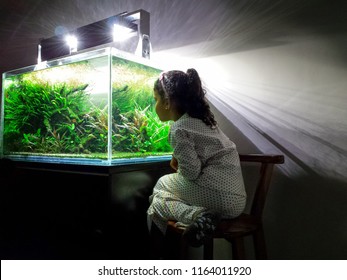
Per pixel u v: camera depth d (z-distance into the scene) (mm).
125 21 1956
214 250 1841
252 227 1271
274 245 1649
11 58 2906
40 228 1644
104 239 1339
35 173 1665
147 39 1938
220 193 1275
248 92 1766
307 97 1576
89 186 1411
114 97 1430
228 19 1849
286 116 1634
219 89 1876
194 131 1340
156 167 1657
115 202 1368
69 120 1588
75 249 1472
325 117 1523
